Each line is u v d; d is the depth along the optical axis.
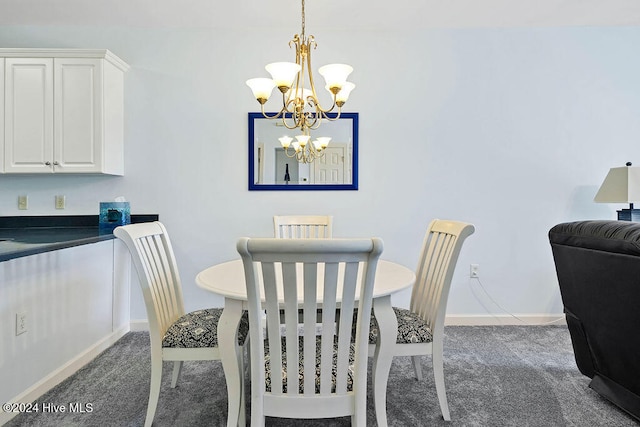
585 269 1.72
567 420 1.68
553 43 2.93
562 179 2.96
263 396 1.19
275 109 2.91
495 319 2.97
